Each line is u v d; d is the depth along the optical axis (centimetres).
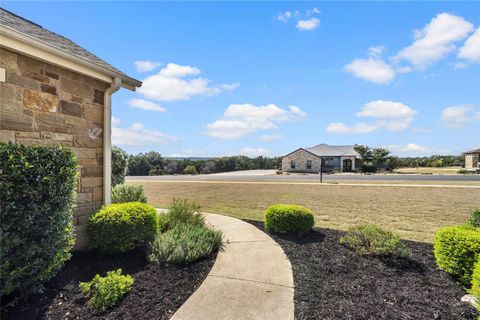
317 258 337
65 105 348
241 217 660
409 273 289
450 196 980
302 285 264
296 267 310
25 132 302
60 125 341
